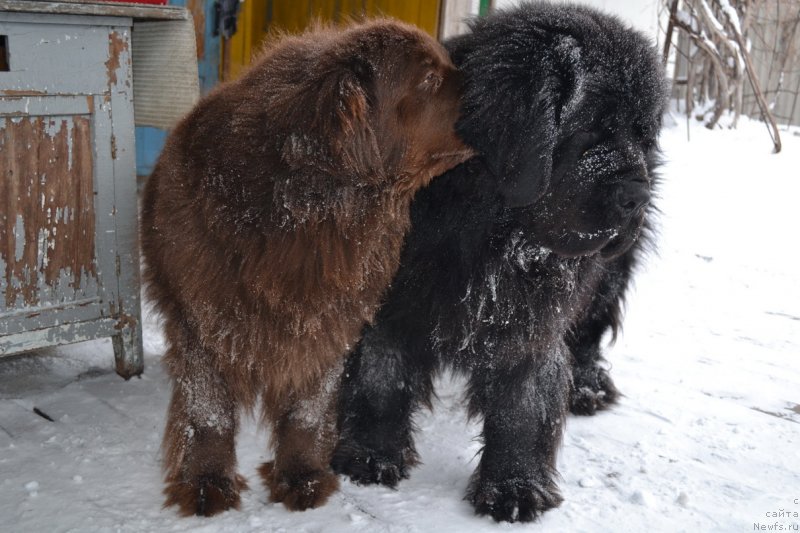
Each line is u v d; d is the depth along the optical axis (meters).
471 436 2.31
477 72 1.88
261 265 1.82
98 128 2.23
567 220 1.91
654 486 2.13
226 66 4.00
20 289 2.20
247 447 2.19
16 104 2.12
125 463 2.07
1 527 1.86
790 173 5.07
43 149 2.17
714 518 2.03
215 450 1.98
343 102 1.76
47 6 2.09
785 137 5.71
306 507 1.98
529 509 2.00
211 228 1.83
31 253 2.20
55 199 2.21
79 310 2.29
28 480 1.99
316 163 1.77
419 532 1.94
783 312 3.19
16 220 2.17
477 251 1.97
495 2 3.70
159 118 2.46
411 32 1.87
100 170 2.25
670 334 2.96
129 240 2.33
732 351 2.85
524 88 1.84
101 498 1.96
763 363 2.78
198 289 1.86
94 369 2.48
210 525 1.91
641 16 5.33
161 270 1.99
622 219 1.91
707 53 5.57
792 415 2.47
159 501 1.96
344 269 1.84
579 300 2.09
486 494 2.03
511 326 2.00
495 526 1.98
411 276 2.01
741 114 6.20
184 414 1.97
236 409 2.01
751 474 2.20
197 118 1.93
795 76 6.49
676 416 2.44
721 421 2.42
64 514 1.90
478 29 2.01
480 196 1.95
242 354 1.90
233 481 2.00
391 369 2.10
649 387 2.60
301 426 2.02
